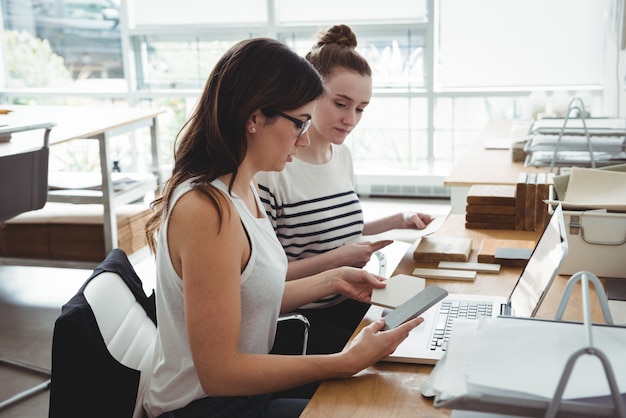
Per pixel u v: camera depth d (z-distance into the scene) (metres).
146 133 6.31
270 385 1.48
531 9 5.38
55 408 1.52
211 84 1.54
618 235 2.02
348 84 2.14
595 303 1.87
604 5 5.25
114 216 3.86
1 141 3.51
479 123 5.75
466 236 2.50
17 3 6.26
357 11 5.74
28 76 6.38
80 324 1.52
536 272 1.73
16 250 3.94
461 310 1.81
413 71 5.77
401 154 5.99
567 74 5.43
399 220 2.45
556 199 2.30
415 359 1.57
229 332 1.46
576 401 1.07
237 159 1.54
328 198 2.23
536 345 1.22
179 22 6.02
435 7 5.58
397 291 1.83
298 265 2.09
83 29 6.20
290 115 1.53
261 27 5.90
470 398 1.10
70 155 6.36
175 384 1.57
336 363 1.50
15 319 3.75
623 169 2.28
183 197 1.49
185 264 1.46
